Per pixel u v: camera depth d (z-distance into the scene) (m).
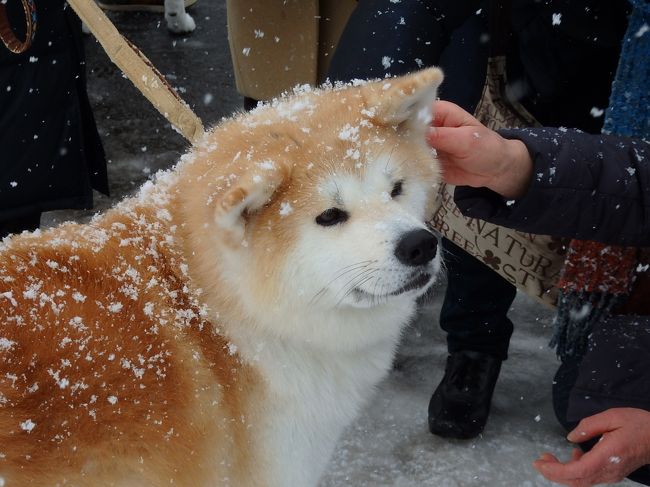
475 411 1.34
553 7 1.13
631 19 1.04
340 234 0.88
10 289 0.81
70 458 0.79
